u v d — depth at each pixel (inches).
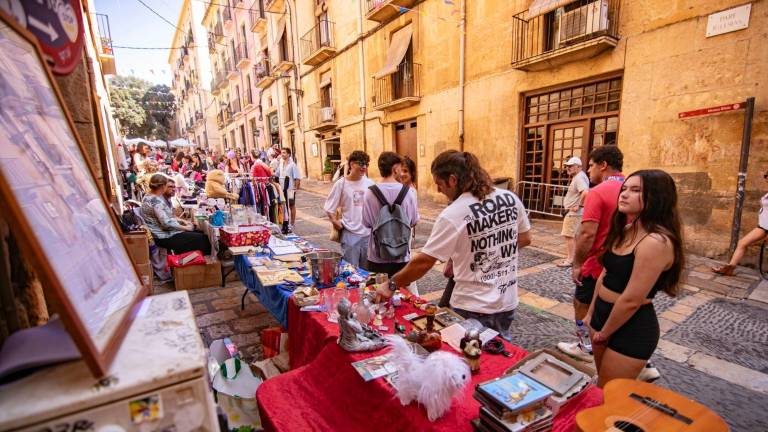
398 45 410.0
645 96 219.3
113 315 31.4
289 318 87.0
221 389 68.2
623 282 65.5
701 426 37.2
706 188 196.5
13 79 29.0
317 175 644.7
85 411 24.4
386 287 73.6
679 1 200.5
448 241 64.9
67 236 28.8
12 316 31.3
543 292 158.7
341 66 525.3
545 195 298.2
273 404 57.6
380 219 108.6
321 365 61.4
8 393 24.6
